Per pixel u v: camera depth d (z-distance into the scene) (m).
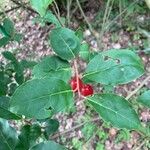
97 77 0.15
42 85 0.14
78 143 0.53
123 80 0.15
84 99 0.15
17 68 0.29
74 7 0.69
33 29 0.75
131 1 0.61
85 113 0.55
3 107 0.17
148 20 0.64
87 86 0.15
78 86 0.15
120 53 0.15
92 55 0.22
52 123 0.22
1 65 0.32
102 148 0.52
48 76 0.15
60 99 0.14
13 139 0.15
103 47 0.61
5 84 0.25
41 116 0.13
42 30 0.74
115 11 0.64
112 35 0.64
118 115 0.14
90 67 0.15
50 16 0.28
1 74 0.26
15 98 0.13
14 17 0.76
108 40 0.64
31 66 0.30
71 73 0.16
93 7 0.70
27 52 0.72
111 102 0.14
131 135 0.51
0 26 0.33
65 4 0.67
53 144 0.14
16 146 0.15
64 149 0.14
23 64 0.30
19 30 0.76
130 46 0.62
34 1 0.14
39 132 0.19
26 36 0.75
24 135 0.18
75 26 0.69
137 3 0.62
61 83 0.14
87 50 0.22
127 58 0.15
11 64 0.30
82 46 0.22
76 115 0.56
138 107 0.51
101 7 0.69
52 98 0.14
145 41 0.62
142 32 0.63
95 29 0.67
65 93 0.14
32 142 0.19
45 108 0.14
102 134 0.53
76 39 0.16
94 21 0.68
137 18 0.65
